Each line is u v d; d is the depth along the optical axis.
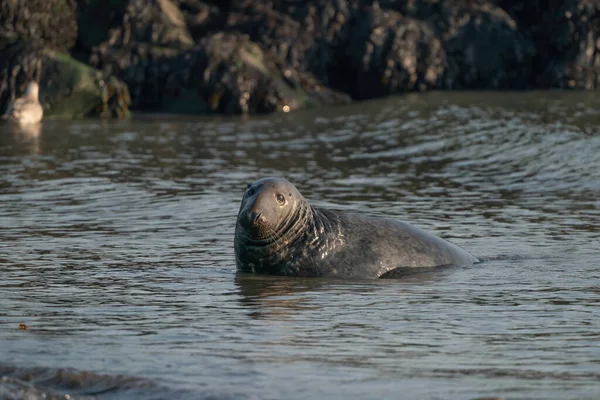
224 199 57.31
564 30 114.88
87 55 111.69
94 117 100.06
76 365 23.67
